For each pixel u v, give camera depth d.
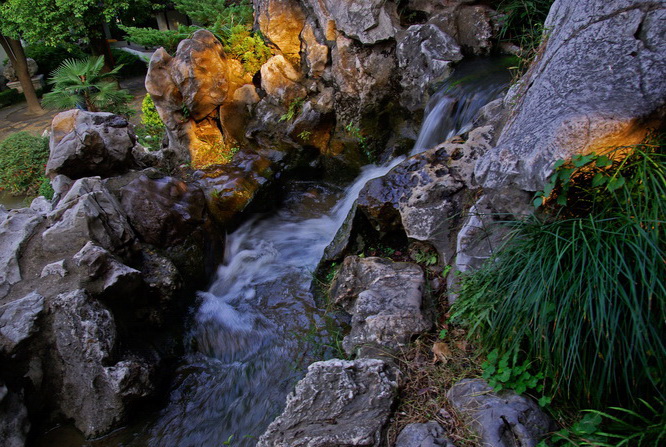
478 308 2.87
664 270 2.17
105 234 4.51
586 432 2.29
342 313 4.38
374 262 4.24
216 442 3.65
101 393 3.78
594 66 2.86
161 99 7.18
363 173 6.94
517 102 3.55
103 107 9.50
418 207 4.05
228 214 6.20
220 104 7.40
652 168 2.38
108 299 4.17
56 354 3.86
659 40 2.67
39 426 3.85
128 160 5.94
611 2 2.96
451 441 2.53
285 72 7.38
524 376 2.63
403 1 6.38
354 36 6.50
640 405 2.26
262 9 7.40
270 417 3.75
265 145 7.39
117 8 12.78
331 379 3.02
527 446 2.34
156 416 3.95
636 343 2.08
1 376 3.62
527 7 5.58
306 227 6.52
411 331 3.41
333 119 7.16
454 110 5.25
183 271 5.18
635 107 2.50
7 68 16.45
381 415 2.78
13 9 11.90
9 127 13.56
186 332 4.80
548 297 2.37
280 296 5.11
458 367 3.04
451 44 5.85
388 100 6.64
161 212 5.14
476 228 3.33
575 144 2.53
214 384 4.22
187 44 7.03
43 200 5.33
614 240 2.29
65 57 17.77
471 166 4.04
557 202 2.58
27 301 3.82
